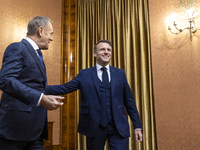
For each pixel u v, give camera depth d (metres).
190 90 3.38
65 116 4.22
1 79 1.15
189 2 3.56
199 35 3.41
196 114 3.27
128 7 4.21
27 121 1.30
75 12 4.66
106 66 2.10
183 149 3.29
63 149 4.06
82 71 2.13
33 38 1.50
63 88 2.03
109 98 1.94
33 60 1.37
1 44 3.46
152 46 3.85
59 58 4.39
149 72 3.86
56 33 4.43
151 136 3.67
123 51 4.16
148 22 4.03
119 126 1.86
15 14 3.78
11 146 1.26
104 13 4.47
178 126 3.40
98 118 1.87
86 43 4.55
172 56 3.62
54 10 4.48
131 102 2.07
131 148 3.75
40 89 1.39
